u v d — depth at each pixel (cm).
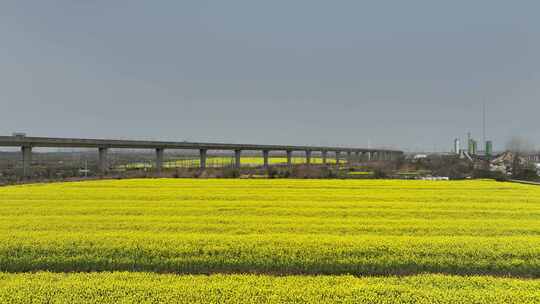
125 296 895
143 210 2150
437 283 1007
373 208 2234
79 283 975
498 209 2219
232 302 866
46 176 5019
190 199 2662
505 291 926
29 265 1212
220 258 1232
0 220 1820
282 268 1221
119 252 1270
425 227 1670
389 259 1222
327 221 1820
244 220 1834
